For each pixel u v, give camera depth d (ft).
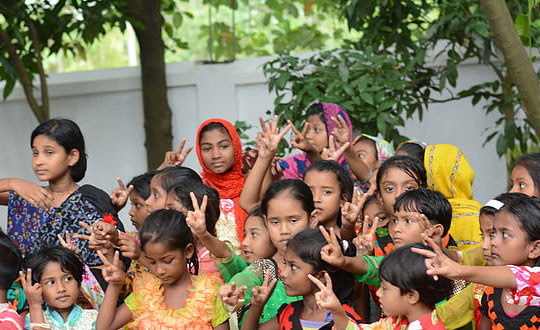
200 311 9.27
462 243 11.46
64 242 10.40
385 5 17.95
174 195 10.69
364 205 11.91
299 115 17.30
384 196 11.06
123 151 20.67
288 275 9.11
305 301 9.27
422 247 8.77
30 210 11.47
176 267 9.16
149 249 9.04
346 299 9.54
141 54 19.95
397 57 18.71
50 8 18.71
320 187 10.96
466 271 7.84
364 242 10.16
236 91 20.36
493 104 17.61
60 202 11.49
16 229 11.51
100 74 20.67
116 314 9.59
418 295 8.49
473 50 17.43
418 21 17.97
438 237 9.51
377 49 18.13
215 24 21.98
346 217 10.22
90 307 10.87
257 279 9.91
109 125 20.67
